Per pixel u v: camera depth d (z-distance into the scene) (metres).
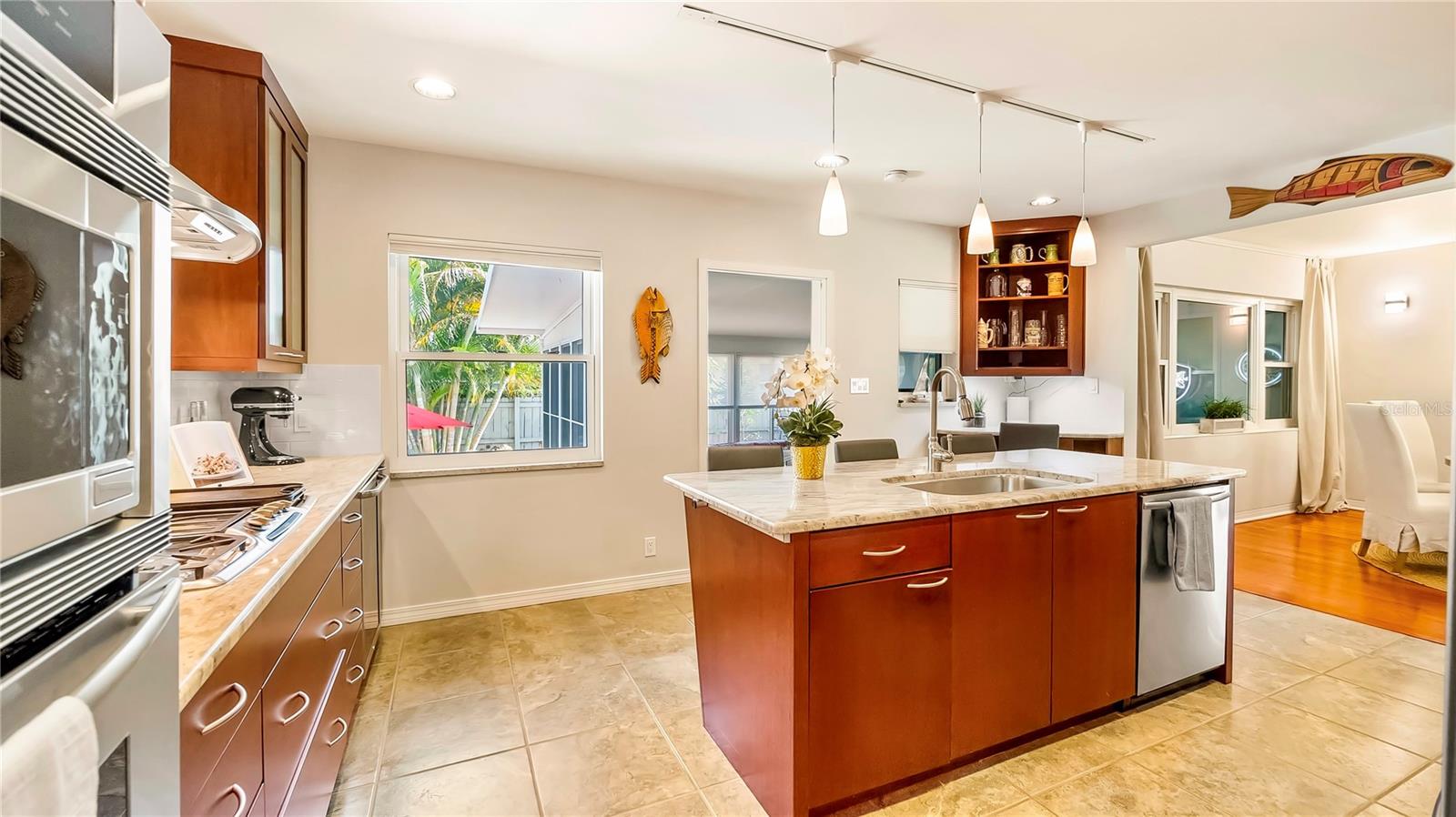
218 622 0.94
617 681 2.52
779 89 2.46
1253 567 4.04
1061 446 4.61
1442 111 2.66
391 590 3.10
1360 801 1.79
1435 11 1.93
